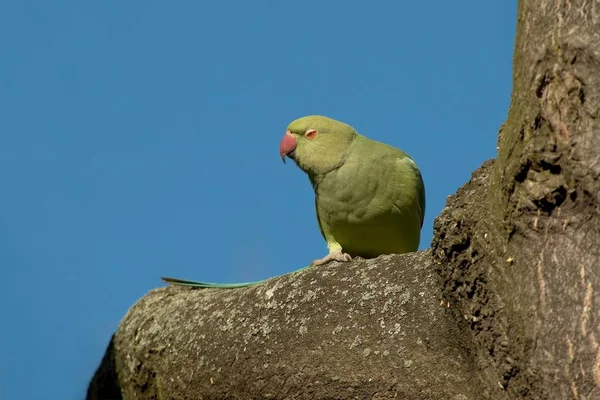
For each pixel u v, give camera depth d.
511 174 6.79
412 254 8.33
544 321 6.40
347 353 8.13
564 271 6.40
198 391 9.22
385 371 7.92
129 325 10.57
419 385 7.75
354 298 8.27
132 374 10.23
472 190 7.59
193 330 9.43
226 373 8.92
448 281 7.49
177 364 9.51
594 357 6.16
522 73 6.94
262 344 8.67
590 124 6.39
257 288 9.12
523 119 6.79
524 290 6.61
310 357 8.33
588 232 6.38
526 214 6.65
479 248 7.12
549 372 6.31
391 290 8.10
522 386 6.59
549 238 6.52
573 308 6.31
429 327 7.80
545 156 6.52
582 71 6.48
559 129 6.49
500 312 6.85
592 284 6.28
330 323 8.31
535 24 6.86
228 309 9.20
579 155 6.37
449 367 7.65
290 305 8.63
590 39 6.46
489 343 7.01
